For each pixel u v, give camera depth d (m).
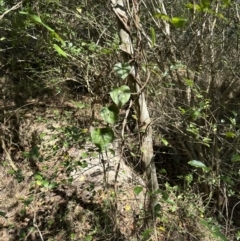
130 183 3.37
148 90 3.12
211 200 3.75
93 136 1.47
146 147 2.54
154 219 2.32
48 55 4.29
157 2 3.37
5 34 4.45
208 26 3.46
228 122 3.93
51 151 3.96
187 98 3.42
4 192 4.09
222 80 3.84
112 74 2.75
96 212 3.38
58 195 3.66
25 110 4.77
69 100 4.73
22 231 3.53
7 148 4.55
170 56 3.43
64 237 3.37
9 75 5.03
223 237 1.57
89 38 3.78
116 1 2.05
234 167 3.68
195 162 1.93
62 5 3.82
